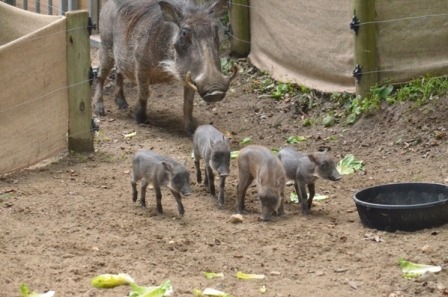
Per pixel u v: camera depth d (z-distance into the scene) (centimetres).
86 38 1223
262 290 770
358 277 809
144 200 1026
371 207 925
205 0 1528
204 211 1017
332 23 1412
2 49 1125
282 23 1534
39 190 1088
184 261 852
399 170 1147
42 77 1179
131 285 759
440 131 1224
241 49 1686
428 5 1311
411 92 1313
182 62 1311
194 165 1201
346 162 1177
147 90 1414
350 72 1395
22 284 761
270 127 1411
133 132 1388
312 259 859
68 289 772
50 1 1925
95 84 1633
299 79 1505
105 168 1191
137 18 1403
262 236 923
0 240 906
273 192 965
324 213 1005
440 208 925
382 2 1316
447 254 855
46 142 1198
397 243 891
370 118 1316
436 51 1323
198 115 1486
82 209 1016
